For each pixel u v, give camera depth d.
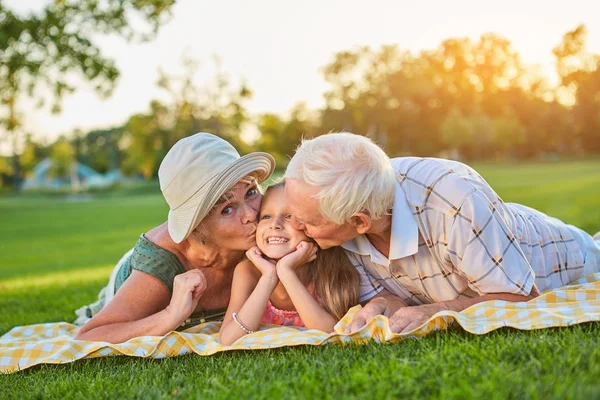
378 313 3.12
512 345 2.47
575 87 77.50
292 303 3.51
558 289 3.25
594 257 3.77
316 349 2.91
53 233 20.44
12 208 37.81
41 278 9.12
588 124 77.19
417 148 77.69
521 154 80.19
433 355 2.46
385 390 2.19
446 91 78.12
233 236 3.29
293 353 2.86
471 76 80.81
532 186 24.91
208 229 3.29
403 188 3.07
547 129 79.12
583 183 25.33
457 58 80.50
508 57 80.56
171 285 3.42
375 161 2.84
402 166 3.16
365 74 74.88
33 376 3.09
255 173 3.36
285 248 3.26
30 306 5.95
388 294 3.39
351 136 2.93
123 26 18.44
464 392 2.04
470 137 72.81
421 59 79.25
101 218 26.56
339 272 3.32
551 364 2.24
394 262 3.18
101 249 13.94
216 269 3.52
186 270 3.47
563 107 78.81
